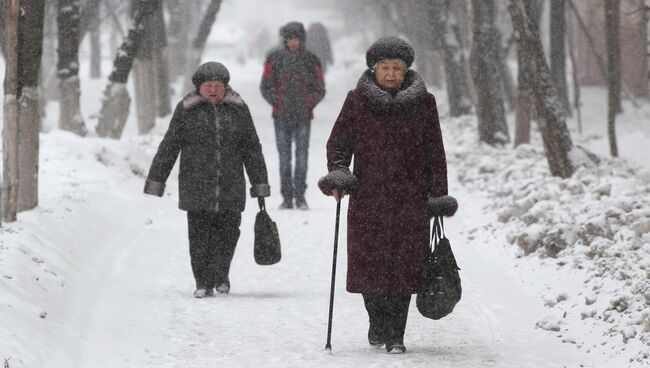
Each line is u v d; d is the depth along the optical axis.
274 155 54.38
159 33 73.88
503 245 26.91
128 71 53.81
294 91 36.31
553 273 22.80
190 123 22.34
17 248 20.64
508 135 60.38
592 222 24.09
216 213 22.47
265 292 22.88
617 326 17.58
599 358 16.42
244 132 22.56
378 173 17.03
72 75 50.56
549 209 27.73
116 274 24.00
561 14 79.31
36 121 26.16
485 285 22.89
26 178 26.23
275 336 18.27
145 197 36.72
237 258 27.44
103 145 41.50
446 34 74.88
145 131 65.00
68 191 32.22
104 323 18.75
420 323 19.58
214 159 22.28
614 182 30.69
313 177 47.06
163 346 17.28
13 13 24.14
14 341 15.03
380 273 17.00
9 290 17.48
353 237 17.22
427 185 17.23
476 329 18.92
